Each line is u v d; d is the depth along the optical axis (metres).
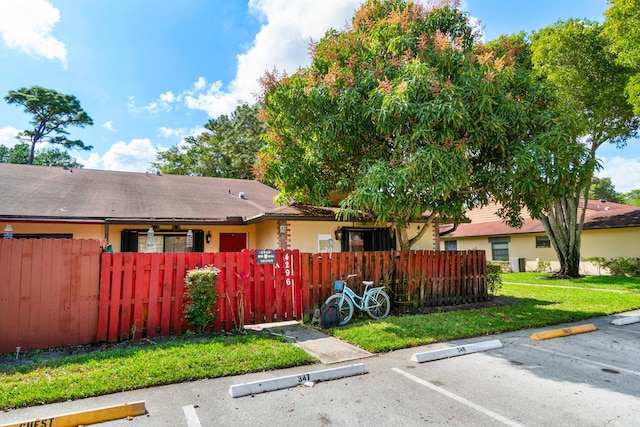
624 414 3.53
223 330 6.82
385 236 13.09
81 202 10.97
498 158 8.52
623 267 18.31
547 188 8.02
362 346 5.82
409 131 7.62
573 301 10.34
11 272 5.50
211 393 4.02
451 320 7.57
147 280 6.33
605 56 14.77
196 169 31.52
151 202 12.27
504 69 7.72
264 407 3.69
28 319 5.55
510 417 3.46
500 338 6.51
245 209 13.11
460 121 6.99
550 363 5.11
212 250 12.59
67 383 4.06
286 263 7.73
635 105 12.66
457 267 10.06
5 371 4.45
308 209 11.78
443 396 3.96
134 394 3.97
